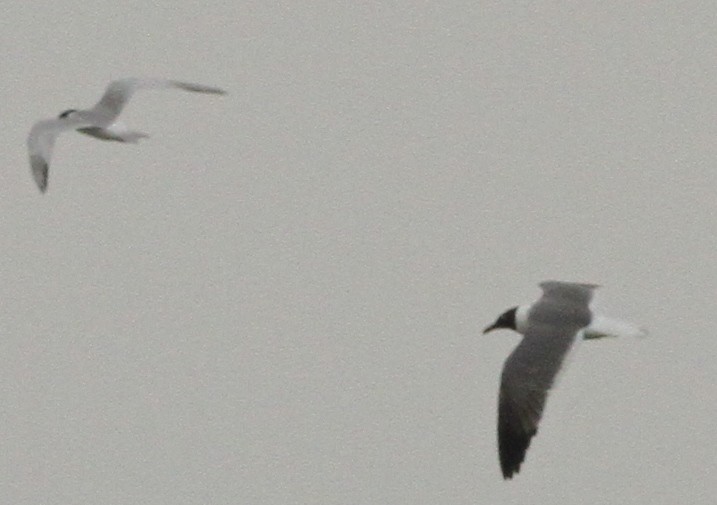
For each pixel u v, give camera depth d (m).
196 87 23.47
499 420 16.98
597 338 18.45
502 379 17.22
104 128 22.55
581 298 19.09
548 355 17.52
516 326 19.75
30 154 21.44
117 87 23.31
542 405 17.06
